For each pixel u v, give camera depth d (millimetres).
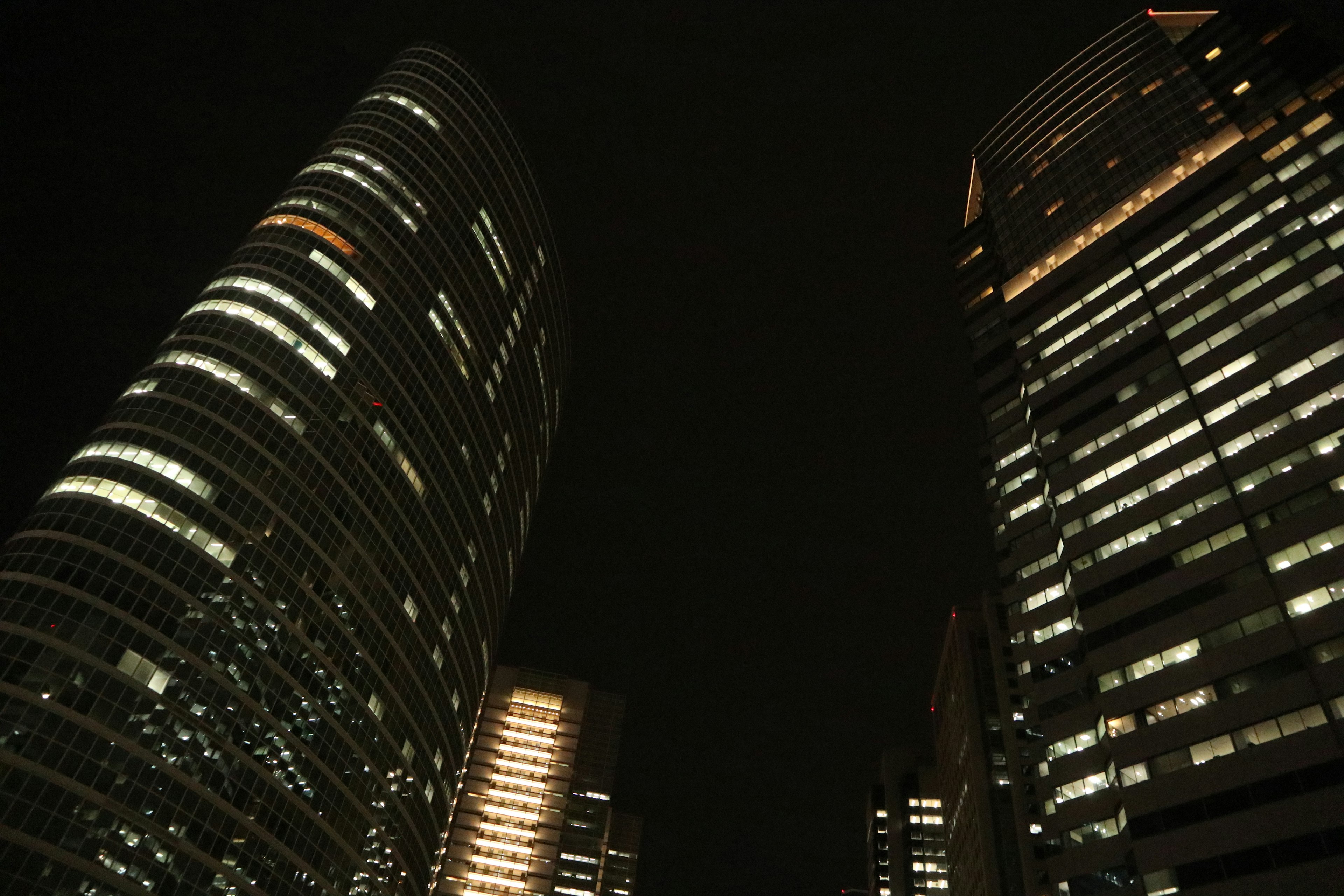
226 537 103688
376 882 116000
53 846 78562
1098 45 152875
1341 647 70438
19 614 86375
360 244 140250
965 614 165875
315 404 120875
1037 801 128500
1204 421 89188
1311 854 64688
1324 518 76188
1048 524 104125
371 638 120625
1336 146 96312
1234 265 96562
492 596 163875
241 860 93875
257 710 100250
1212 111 121312
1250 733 72062
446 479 144875
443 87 177250
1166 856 72188
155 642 92688
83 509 95938
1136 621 84438
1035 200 138125
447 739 141875
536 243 194875
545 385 195000
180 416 107188
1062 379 107500
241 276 125000
